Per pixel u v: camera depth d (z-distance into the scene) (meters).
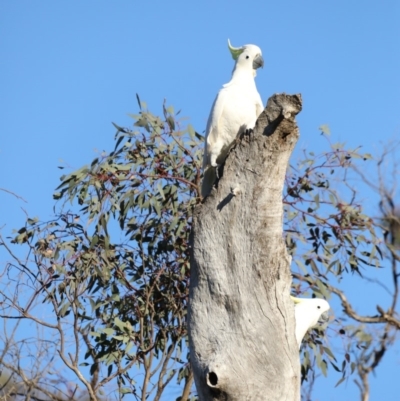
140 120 30.58
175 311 30.52
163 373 29.88
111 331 29.44
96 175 29.77
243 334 22.25
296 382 22.38
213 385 21.94
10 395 29.28
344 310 29.56
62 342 28.59
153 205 29.83
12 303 28.58
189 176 30.97
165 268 30.70
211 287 22.66
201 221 22.94
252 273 22.42
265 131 22.20
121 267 30.42
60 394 29.80
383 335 28.09
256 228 22.44
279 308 22.41
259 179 22.41
